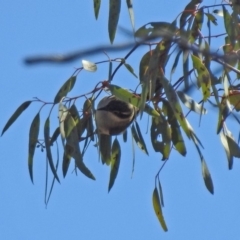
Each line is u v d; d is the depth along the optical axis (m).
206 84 9.37
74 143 9.62
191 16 9.61
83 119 9.85
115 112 9.48
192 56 9.34
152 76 9.20
